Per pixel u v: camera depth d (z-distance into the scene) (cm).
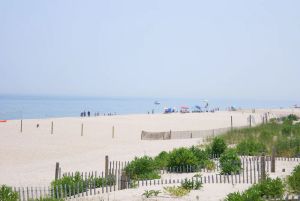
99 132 5647
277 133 3766
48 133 5419
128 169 2295
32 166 2991
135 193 1797
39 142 4434
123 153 3547
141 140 4631
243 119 8375
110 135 5250
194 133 4966
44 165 3031
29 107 17550
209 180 2012
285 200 1476
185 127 6475
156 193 1739
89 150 3847
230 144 3497
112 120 8081
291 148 2922
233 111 12031
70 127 6366
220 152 2905
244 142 3081
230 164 2242
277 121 6059
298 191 1647
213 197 1683
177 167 2431
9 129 5894
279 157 2752
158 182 2005
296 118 6388
